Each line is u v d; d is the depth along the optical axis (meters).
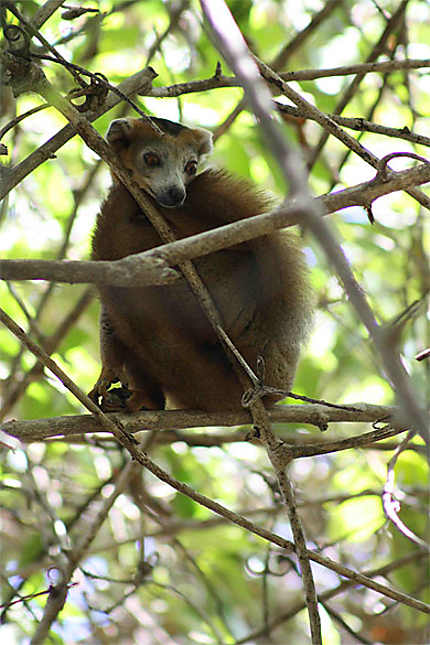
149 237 7.32
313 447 6.41
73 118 6.18
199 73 10.59
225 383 7.36
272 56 12.03
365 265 13.28
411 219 13.19
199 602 11.62
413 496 10.20
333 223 11.94
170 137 9.17
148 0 10.71
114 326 7.35
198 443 9.93
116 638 11.11
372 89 12.45
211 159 11.77
